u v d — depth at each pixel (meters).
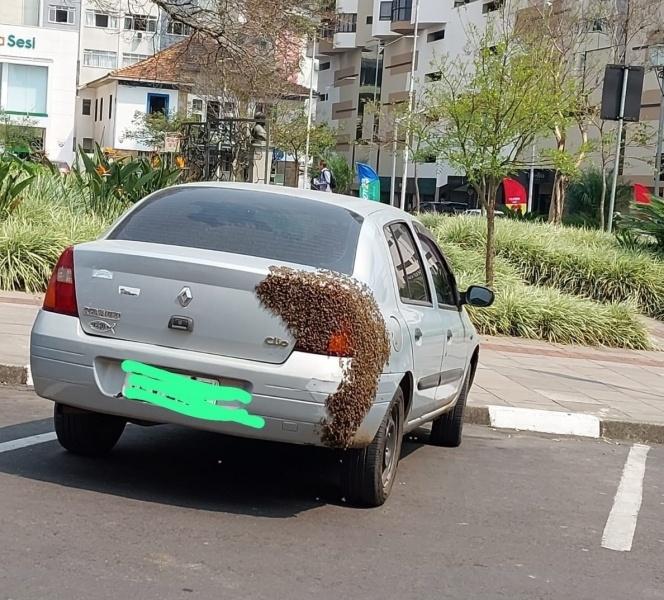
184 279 5.57
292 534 5.46
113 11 28.45
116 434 6.81
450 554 5.41
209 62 22.12
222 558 4.96
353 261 5.97
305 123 52.59
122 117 65.25
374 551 5.32
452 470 7.53
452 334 7.37
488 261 16.61
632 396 11.38
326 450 7.54
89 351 5.65
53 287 5.85
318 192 6.88
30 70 63.38
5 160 18.00
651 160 42.56
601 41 39.22
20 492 5.78
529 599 4.83
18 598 4.23
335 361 5.42
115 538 5.12
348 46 77.00
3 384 9.00
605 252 21.11
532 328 15.80
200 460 6.97
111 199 17.89
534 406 9.97
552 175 53.78
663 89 38.28
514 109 16.02
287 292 5.46
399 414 6.25
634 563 5.58
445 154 17.03
